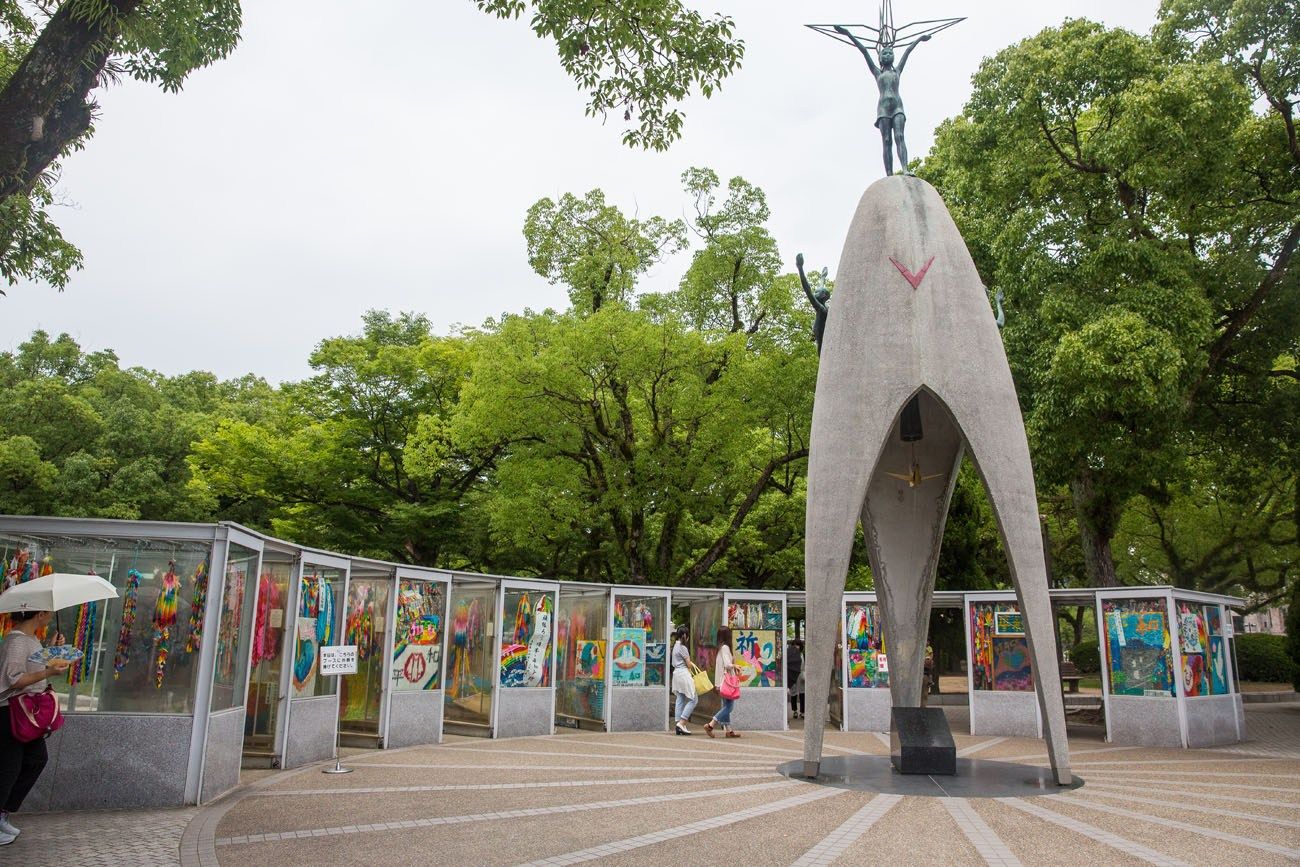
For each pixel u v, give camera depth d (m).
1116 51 16.27
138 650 8.06
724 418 18.42
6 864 5.82
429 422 21.94
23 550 8.20
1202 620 14.87
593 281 21.67
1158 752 12.94
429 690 12.82
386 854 6.15
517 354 18.12
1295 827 7.21
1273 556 29.31
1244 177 17.95
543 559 25.25
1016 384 17.67
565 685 16.03
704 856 6.15
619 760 11.05
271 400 36.38
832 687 17.34
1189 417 19.22
